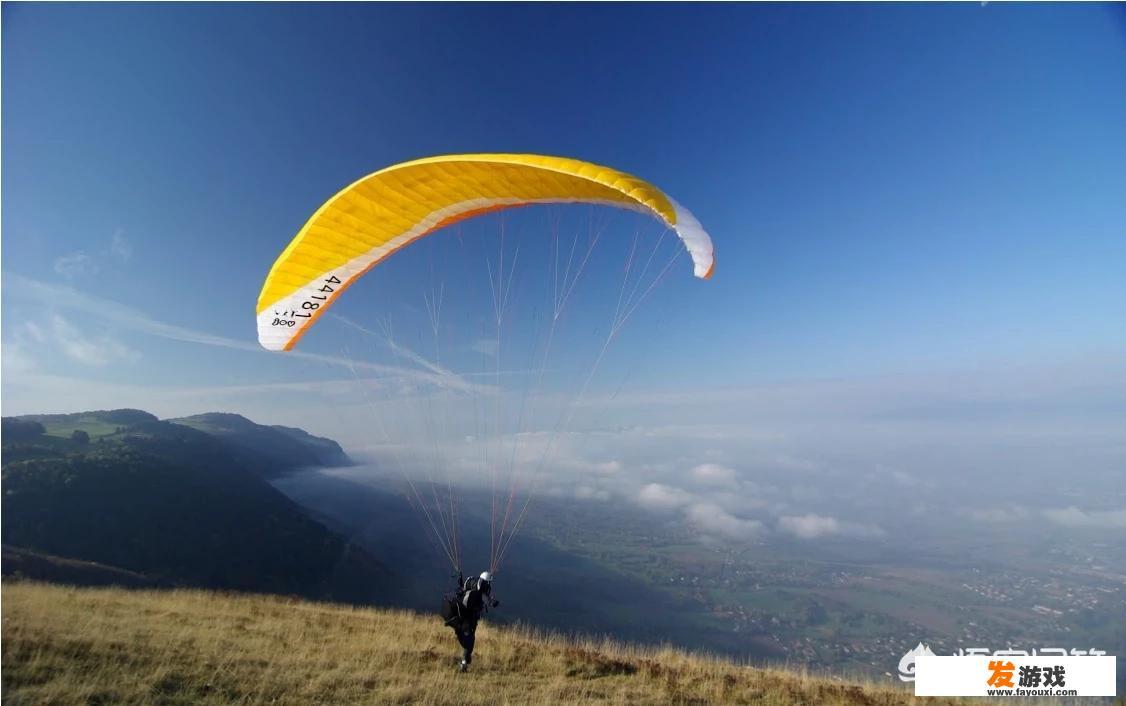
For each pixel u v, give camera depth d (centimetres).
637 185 716
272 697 785
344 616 1443
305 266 983
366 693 832
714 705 937
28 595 1284
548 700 861
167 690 768
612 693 937
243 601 1591
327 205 902
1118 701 1105
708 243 699
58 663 793
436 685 887
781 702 975
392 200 916
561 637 1392
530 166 752
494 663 1054
